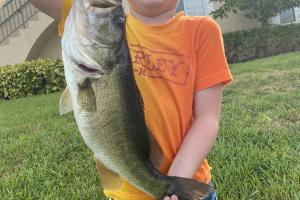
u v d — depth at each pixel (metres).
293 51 6.76
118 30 0.70
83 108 0.71
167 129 0.85
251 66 4.83
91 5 0.68
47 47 6.54
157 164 0.83
